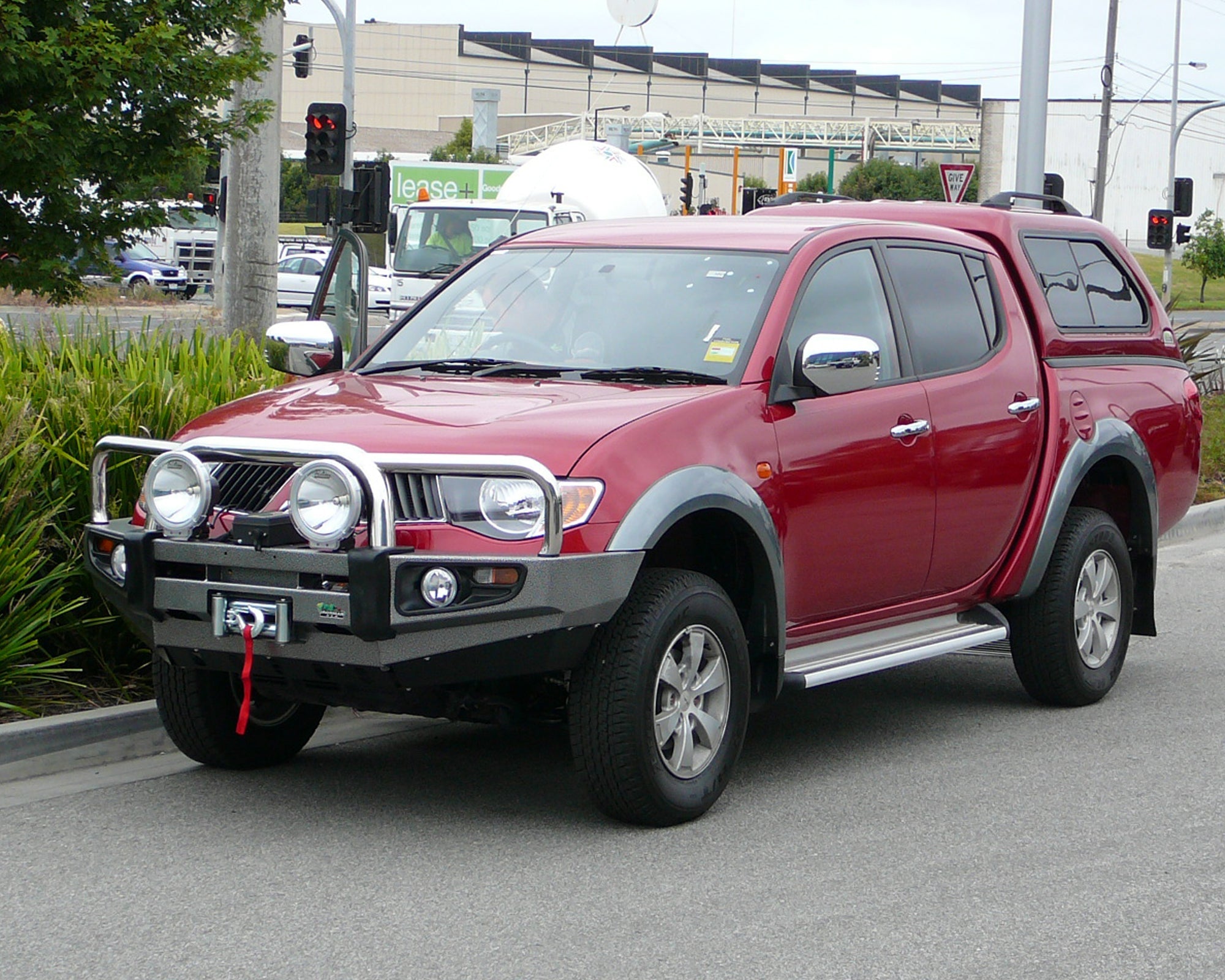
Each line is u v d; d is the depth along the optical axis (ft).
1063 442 23.57
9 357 25.96
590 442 16.93
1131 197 274.36
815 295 20.35
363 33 373.81
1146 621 25.84
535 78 379.96
